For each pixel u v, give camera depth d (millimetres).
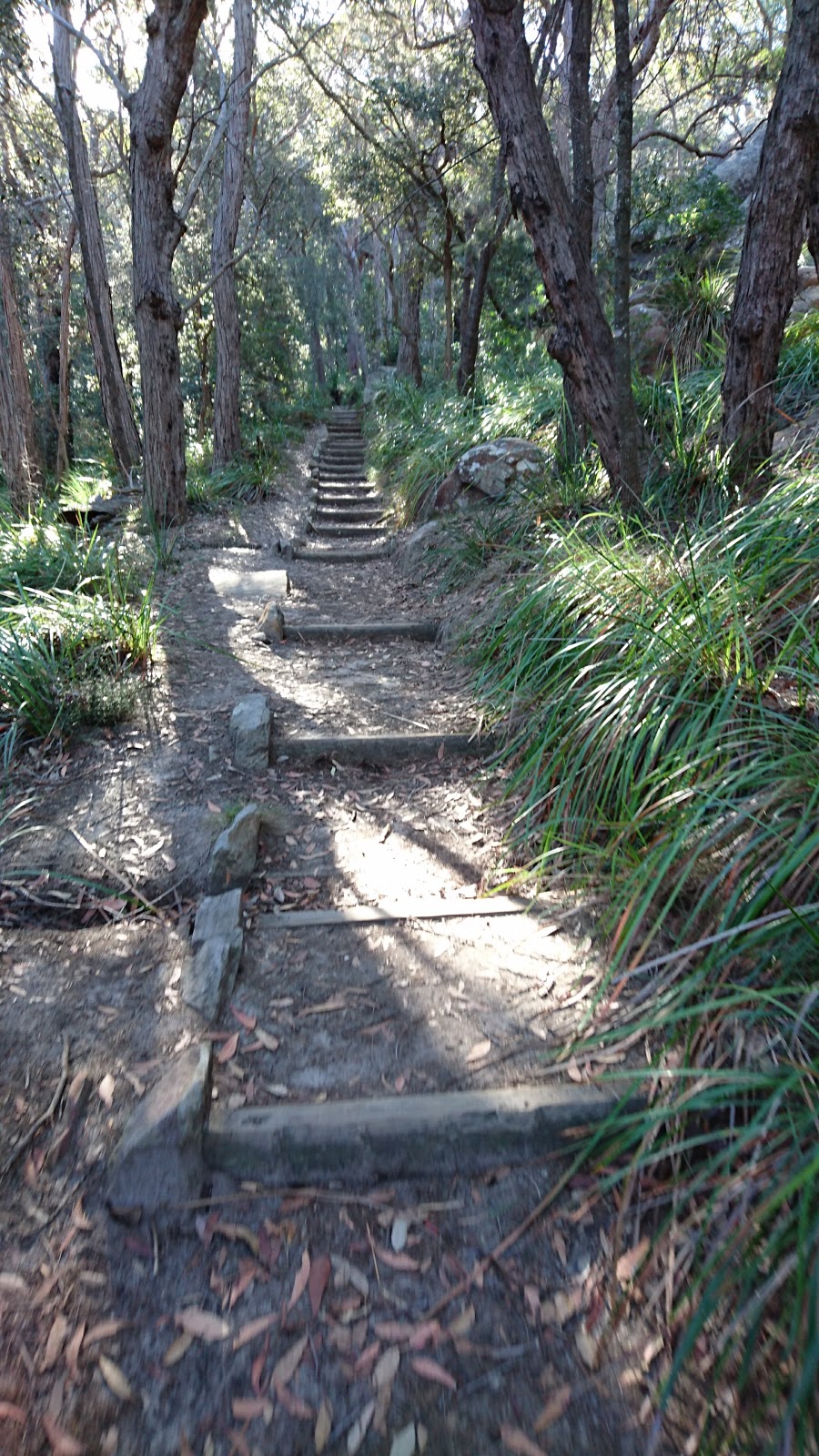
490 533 5371
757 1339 1294
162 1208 1661
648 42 10359
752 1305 1312
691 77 13703
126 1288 1529
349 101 12609
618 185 4152
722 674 2600
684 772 2330
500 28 3857
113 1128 1793
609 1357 1391
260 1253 1587
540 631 3490
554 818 2662
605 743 2656
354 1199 1688
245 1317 1485
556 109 10727
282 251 21016
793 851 1854
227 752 3400
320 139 14938
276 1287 1531
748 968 1800
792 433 4473
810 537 2715
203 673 4152
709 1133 1637
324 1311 1492
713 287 6430
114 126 13836
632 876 2154
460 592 5094
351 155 13117
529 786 3016
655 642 2762
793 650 2463
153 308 7266
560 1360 1397
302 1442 1312
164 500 7699
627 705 2633
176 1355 1426
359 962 2312
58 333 13711
